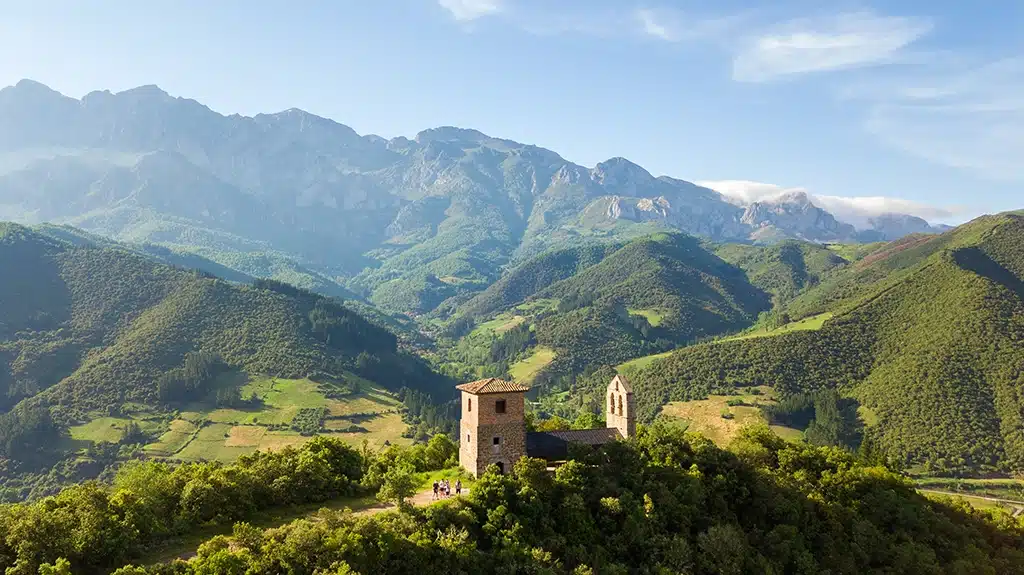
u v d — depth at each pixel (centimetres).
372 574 5884
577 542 7181
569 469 7744
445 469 9475
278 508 7719
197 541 6638
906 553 8606
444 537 6450
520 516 7094
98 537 5872
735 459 9238
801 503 9088
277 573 5706
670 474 8431
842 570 8406
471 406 8025
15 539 5631
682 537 7631
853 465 10581
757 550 8169
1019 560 9362
